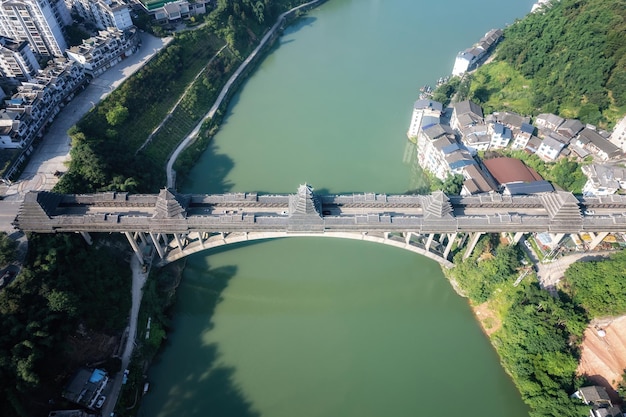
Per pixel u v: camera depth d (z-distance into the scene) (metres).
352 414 84.62
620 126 123.25
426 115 136.50
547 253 102.25
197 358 92.44
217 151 138.75
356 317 100.25
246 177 129.50
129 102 133.50
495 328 95.69
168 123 138.62
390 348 94.81
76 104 128.38
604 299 89.88
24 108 112.94
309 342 95.50
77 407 79.50
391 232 94.94
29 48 130.12
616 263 92.19
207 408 84.94
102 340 88.19
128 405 83.25
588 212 97.50
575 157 125.19
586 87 136.75
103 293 92.88
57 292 82.50
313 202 89.69
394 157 137.62
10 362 72.25
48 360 78.81
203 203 96.75
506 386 88.56
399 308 101.75
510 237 104.69
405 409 85.50
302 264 110.56
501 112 136.12
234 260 110.94
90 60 134.50
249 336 96.38
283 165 133.50
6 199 100.94
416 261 111.88
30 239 88.94
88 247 95.75
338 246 115.38
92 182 106.56
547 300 89.56
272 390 87.62
